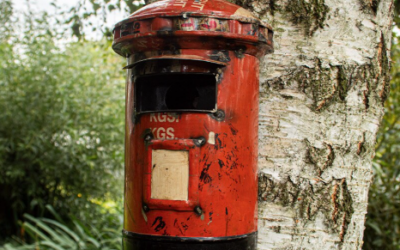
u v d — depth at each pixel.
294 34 1.89
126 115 1.71
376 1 1.94
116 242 4.13
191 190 1.51
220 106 1.55
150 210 1.56
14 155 5.40
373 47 1.94
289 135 1.86
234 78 1.57
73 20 3.60
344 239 1.87
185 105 1.74
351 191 1.88
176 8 1.52
